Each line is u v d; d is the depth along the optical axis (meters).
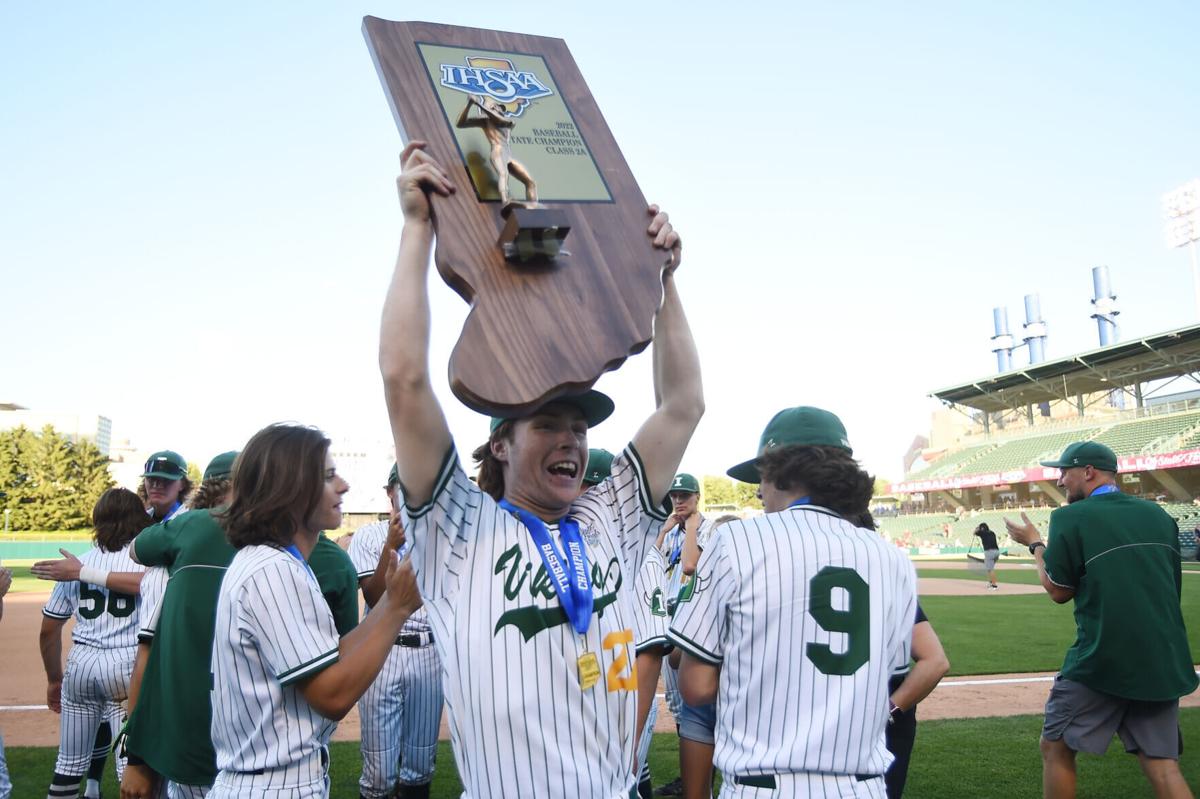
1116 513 4.05
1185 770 5.29
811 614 2.23
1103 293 45.06
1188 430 38.34
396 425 1.84
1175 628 3.95
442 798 5.02
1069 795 4.17
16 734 6.77
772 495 2.62
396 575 2.39
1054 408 54.50
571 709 1.84
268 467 2.53
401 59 1.98
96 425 86.38
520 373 1.65
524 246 1.73
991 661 9.69
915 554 42.28
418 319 1.83
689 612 2.43
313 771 2.36
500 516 1.98
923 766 5.51
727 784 2.27
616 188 2.06
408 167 1.82
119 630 4.52
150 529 3.44
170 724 2.92
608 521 2.17
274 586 2.35
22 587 24.39
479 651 1.83
